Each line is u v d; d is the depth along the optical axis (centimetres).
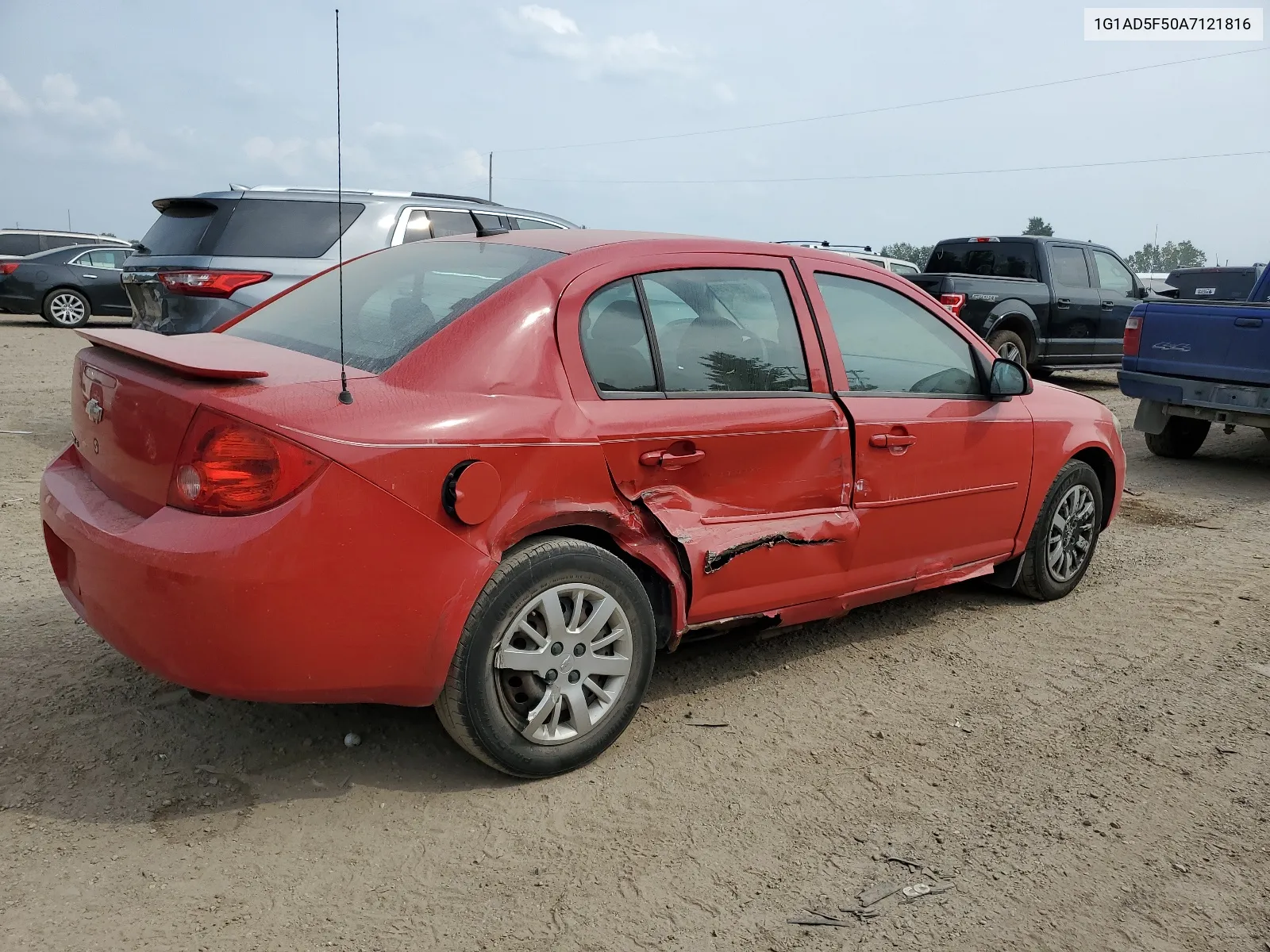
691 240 365
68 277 1811
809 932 249
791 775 324
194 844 270
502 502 289
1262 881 279
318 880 258
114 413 292
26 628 405
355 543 264
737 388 356
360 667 273
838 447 380
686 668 406
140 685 358
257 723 336
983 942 248
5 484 641
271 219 743
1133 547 620
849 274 409
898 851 285
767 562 358
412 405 281
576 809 298
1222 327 809
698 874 269
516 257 343
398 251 399
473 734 293
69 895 246
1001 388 445
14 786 291
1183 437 915
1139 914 262
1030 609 498
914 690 395
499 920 247
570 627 307
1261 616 495
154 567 257
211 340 337
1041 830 299
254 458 257
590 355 320
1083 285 1335
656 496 329
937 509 425
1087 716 379
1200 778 334
